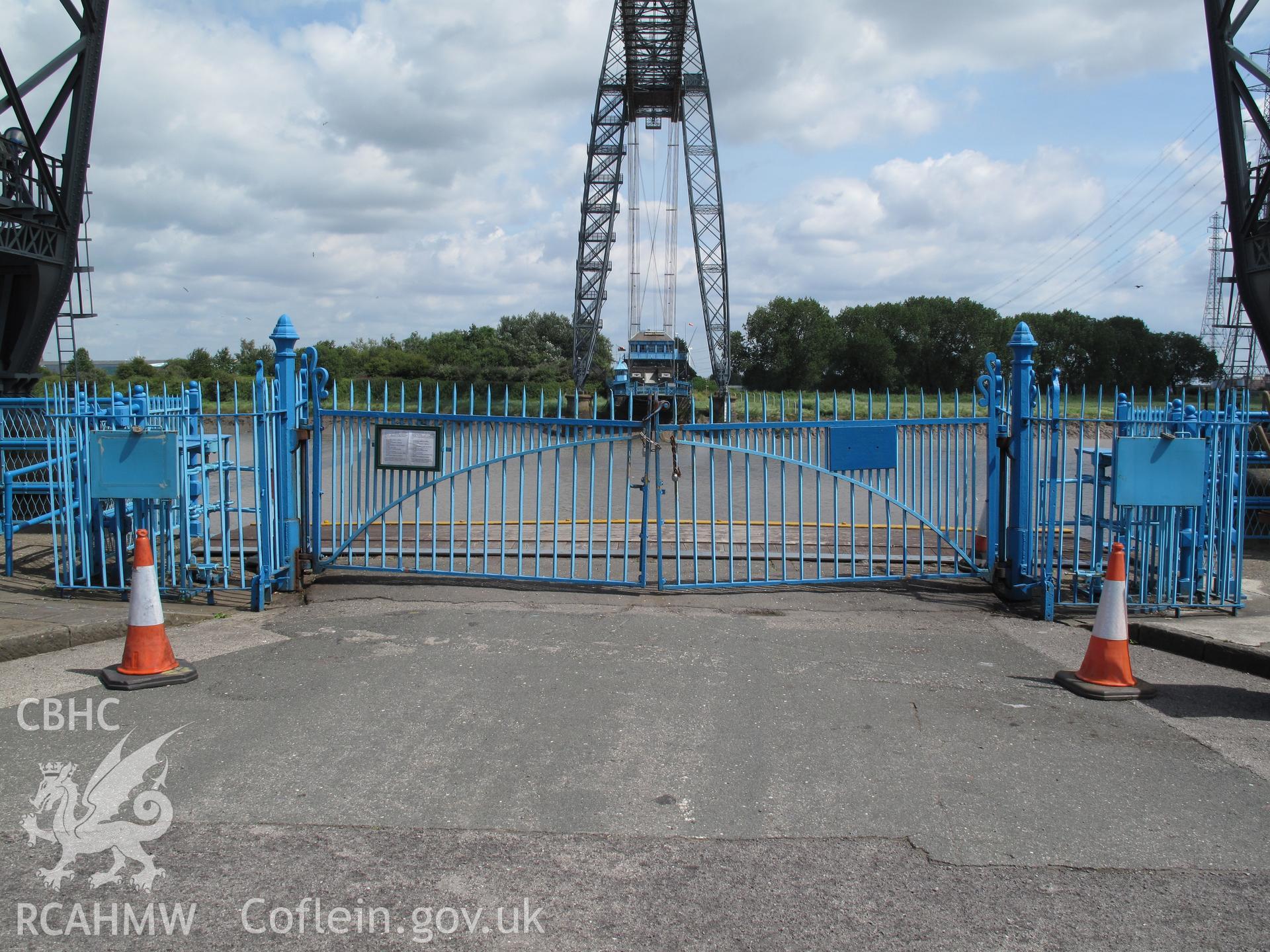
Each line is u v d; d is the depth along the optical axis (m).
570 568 9.81
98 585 8.24
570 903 3.50
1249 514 12.30
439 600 8.51
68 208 15.56
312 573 9.10
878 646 7.17
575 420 8.96
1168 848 3.99
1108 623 6.11
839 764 4.85
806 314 89.31
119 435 7.65
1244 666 6.62
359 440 9.13
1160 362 74.94
